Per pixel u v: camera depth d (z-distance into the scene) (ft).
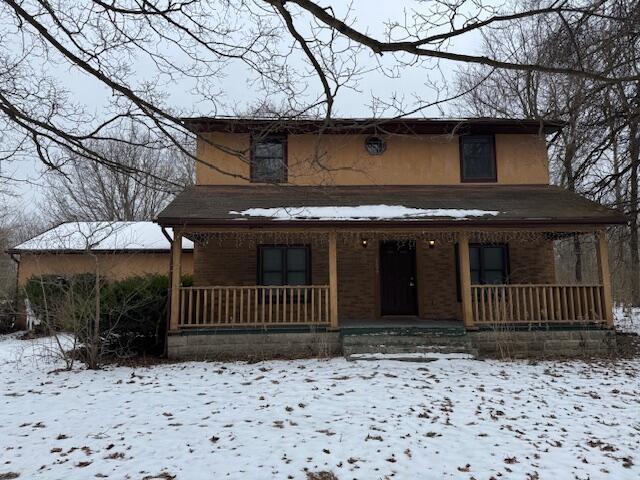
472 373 28.63
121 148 66.03
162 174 69.31
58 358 33.99
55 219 94.22
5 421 20.51
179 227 34.24
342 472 15.26
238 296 40.27
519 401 23.02
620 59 25.03
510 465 15.96
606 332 35.12
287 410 21.33
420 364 30.94
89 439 18.24
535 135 43.14
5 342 44.96
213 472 15.20
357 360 31.96
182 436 18.34
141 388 25.59
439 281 41.78
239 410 21.44
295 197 38.83
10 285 53.31
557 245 76.95
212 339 34.45
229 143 41.22
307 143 41.22
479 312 40.29
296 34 10.82
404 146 42.75
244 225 33.94
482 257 41.63
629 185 49.34
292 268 41.14
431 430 18.93
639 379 27.45
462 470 15.53
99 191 88.43
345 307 41.42
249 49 13.80
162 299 35.58
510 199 38.52
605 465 16.08
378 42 10.96
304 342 34.86
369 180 42.11
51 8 11.77
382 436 18.19
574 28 22.58
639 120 37.70
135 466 15.72
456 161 42.73
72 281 32.81
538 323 35.32
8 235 74.33
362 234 39.63
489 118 39.91
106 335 33.32
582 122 42.06
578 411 21.71
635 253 57.67
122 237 57.00
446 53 11.32
